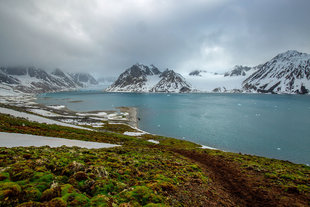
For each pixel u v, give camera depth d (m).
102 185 8.27
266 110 139.25
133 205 7.27
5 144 16.64
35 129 34.50
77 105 167.75
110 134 54.09
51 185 7.03
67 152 14.58
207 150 42.53
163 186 10.83
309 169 27.91
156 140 59.22
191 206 9.76
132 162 15.51
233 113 125.19
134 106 167.25
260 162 30.02
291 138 66.44
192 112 130.88
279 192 15.58
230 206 11.76
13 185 5.95
